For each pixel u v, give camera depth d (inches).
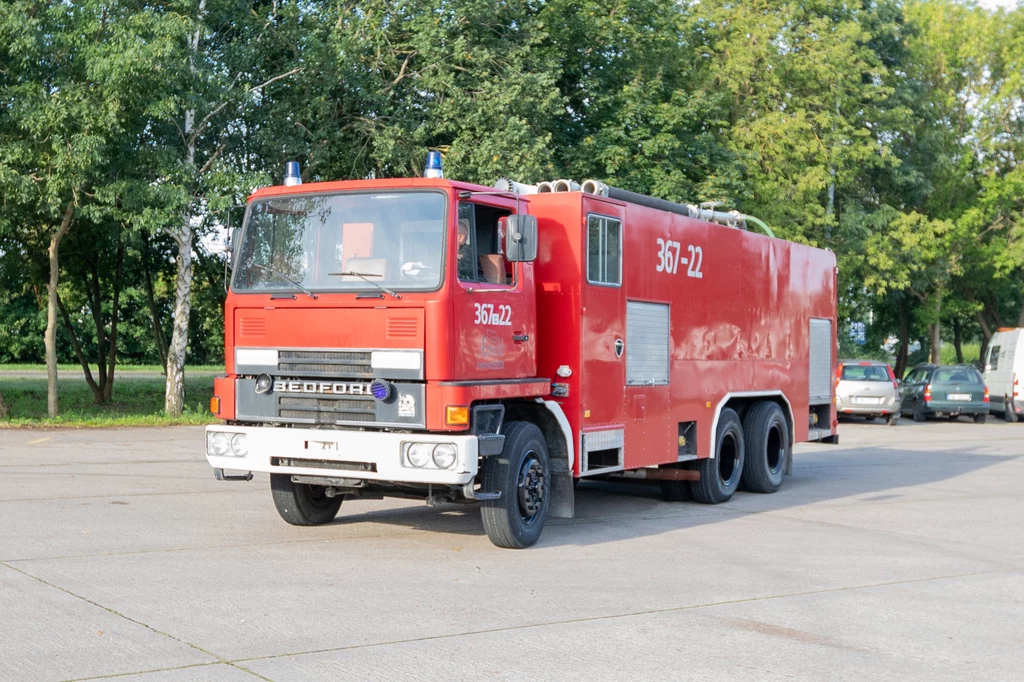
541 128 1029.2
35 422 858.1
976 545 402.6
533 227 350.0
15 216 868.0
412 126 1003.9
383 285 340.5
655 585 318.3
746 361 530.3
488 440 342.6
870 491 567.2
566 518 458.0
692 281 478.9
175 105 801.6
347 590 299.7
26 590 287.6
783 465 567.5
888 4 1565.0
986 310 1966.0
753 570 345.4
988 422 1270.9
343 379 344.8
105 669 220.7
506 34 1058.7
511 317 363.6
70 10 793.6
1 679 212.4
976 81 1615.4
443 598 293.3
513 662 233.1
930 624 279.9
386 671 224.4
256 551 354.0
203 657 231.5
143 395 1280.8
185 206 866.1
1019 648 258.1
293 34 974.4
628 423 426.0
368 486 378.3
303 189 360.8
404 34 1040.2
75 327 2139.5
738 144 1282.0
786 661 240.8
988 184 1558.8
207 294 1337.4
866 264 1427.2
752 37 1332.4
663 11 1213.7
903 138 1592.0
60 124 781.9
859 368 1156.5
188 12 861.8
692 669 232.1
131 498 465.4
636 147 1152.2
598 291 403.5
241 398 361.7
